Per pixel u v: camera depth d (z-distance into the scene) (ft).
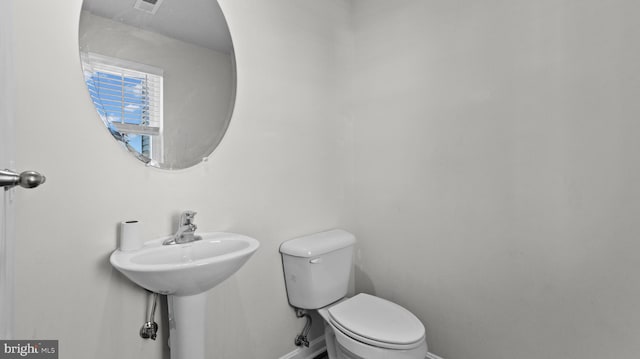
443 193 5.35
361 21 6.59
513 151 4.57
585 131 3.98
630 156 3.68
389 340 4.04
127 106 3.81
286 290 5.48
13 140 2.82
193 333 3.68
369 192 6.51
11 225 2.70
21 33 3.12
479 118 4.91
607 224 3.84
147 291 3.93
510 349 4.65
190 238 4.03
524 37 4.44
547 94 4.26
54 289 3.32
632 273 3.68
